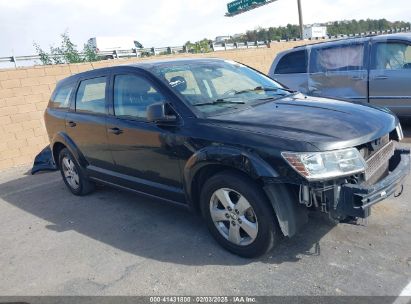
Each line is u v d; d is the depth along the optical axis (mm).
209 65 4707
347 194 3078
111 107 4738
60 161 6117
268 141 3215
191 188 3838
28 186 6961
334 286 3080
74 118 5387
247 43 18031
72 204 5668
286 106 3922
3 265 4113
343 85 7848
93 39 25375
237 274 3387
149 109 3846
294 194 3277
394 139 3902
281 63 8727
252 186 3348
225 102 4027
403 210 4207
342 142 3119
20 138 8648
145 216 4855
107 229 4641
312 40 21875
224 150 3400
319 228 3949
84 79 5336
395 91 7234
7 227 5176
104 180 5223
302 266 3383
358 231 3834
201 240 4047
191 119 3797
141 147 4293
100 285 3498
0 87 8328
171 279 3441
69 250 4246
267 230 3344
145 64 4605
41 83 8938
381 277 3123
